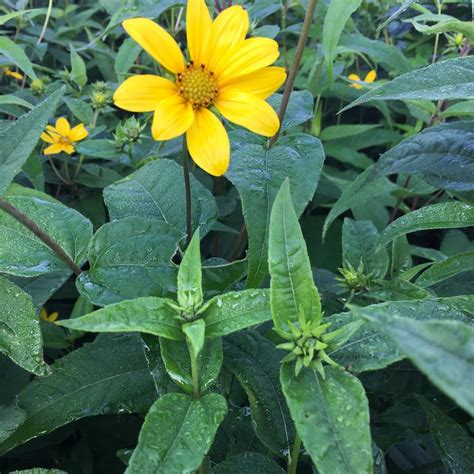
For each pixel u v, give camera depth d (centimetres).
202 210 31
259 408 22
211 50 23
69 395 24
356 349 19
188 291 19
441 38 59
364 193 38
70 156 46
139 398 25
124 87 22
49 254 26
